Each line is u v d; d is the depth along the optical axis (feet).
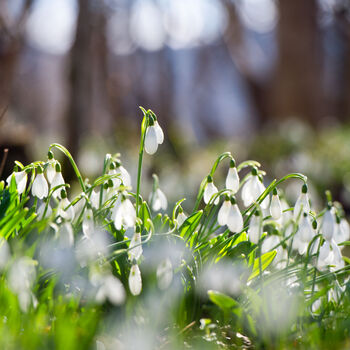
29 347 9.14
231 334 11.68
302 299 11.10
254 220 11.13
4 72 40.88
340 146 50.03
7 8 41.91
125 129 48.03
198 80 108.06
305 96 76.59
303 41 76.23
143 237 11.96
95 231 11.44
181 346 10.75
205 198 12.51
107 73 68.74
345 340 10.69
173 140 50.80
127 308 11.23
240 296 12.20
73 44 43.29
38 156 40.70
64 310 10.16
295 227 11.62
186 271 12.01
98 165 41.24
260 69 94.63
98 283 10.03
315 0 77.25
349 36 97.86
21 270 9.69
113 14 70.59
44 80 86.22
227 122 136.46
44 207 12.48
